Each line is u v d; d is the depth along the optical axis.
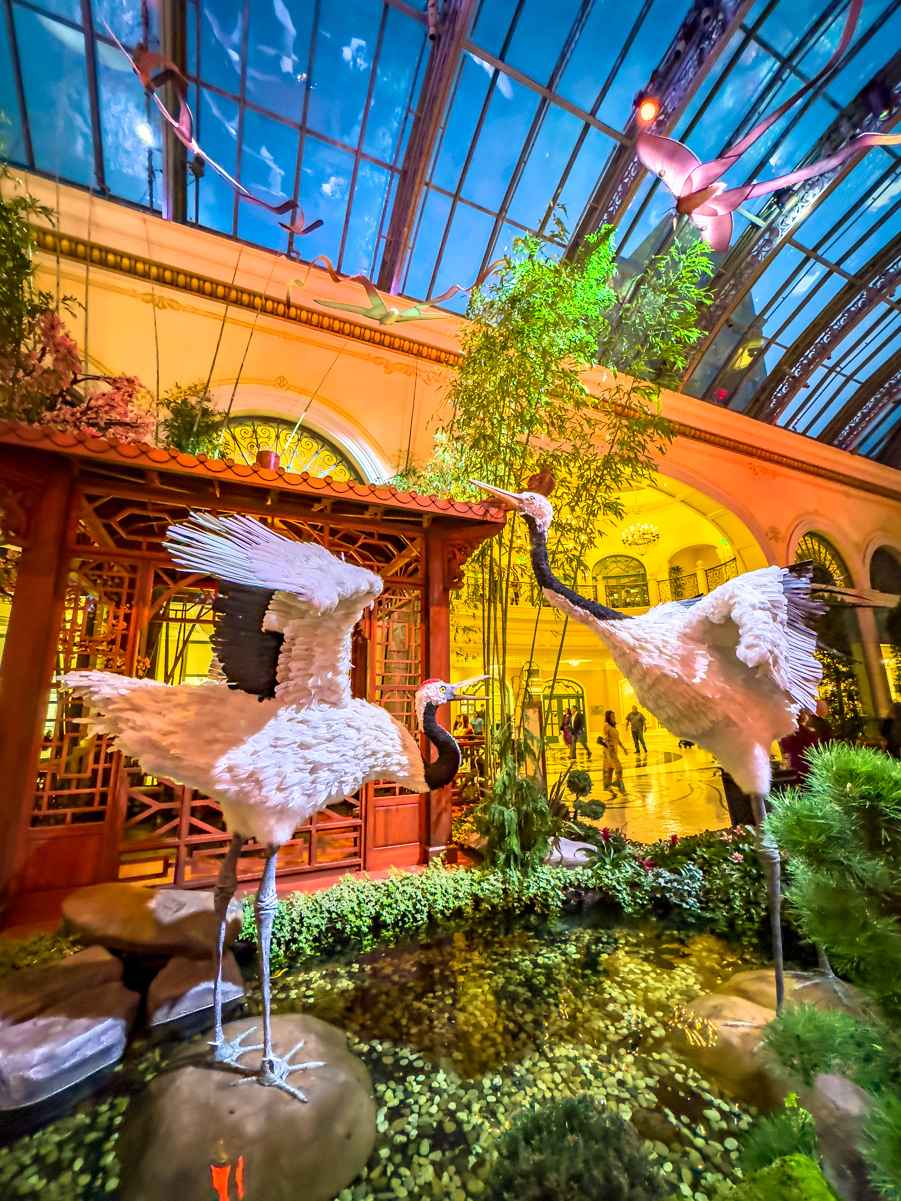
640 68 7.10
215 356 5.87
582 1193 1.40
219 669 2.53
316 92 6.48
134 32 5.62
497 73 6.69
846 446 12.49
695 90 7.16
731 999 2.34
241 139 6.62
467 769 5.31
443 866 3.76
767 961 2.97
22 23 5.24
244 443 6.82
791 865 1.09
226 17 5.77
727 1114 1.85
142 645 3.55
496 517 3.94
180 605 6.27
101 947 2.58
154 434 4.27
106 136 6.06
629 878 3.68
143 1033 2.26
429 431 7.45
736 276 9.22
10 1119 1.83
